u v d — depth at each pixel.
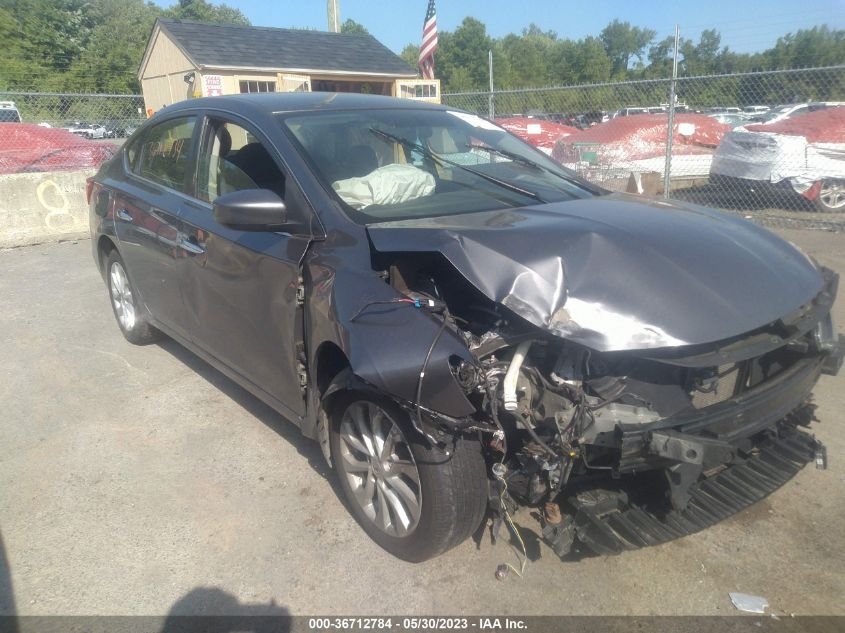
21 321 5.86
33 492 3.41
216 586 2.76
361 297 2.67
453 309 2.78
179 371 4.77
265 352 3.32
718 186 10.77
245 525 3.12
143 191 4.38
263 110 3.60
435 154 3.67
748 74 8.48
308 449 3.74
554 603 2.64
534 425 2.51
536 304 2.41
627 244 2.65
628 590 2.70
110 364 4.91
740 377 2.79
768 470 2.92
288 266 3.03
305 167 3.19
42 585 2.78
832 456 3.56
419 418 2.42
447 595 2.68
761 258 2.85
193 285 3.79
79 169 9.93
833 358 2.96
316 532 3.07
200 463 3.63
